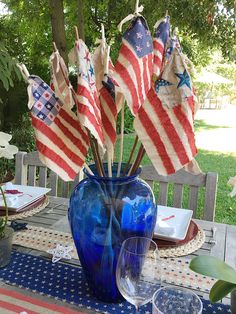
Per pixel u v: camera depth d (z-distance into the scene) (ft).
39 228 4.01
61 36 13.76
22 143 13.96
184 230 3.83
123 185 2.82
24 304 2.68
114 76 2.62
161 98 2.48
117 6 14.89
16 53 17.57
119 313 2.63
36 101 2.62
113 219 2.75
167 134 2.50
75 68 2.68
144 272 2.48
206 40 14.03
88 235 2.74
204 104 52.95
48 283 2.96
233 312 2.46
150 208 2.90
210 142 24.48
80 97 2.49
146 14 12.58
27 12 16.14
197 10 12.98
